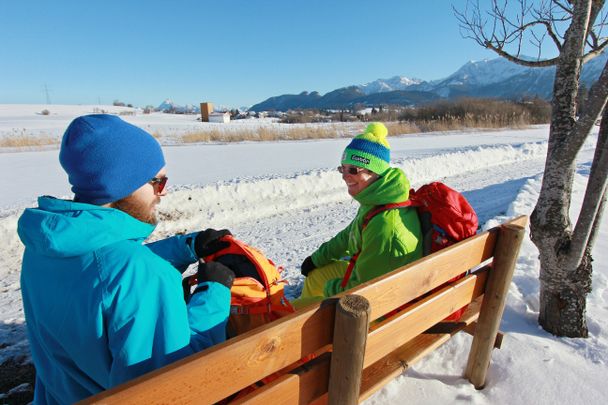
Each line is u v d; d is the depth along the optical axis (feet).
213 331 4.88
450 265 6.16
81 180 4.05
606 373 7.66
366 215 7.93
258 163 36.81
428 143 58.29
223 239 6.81
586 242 8.00
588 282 8.67
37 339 4.65
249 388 5.16
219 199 22.89
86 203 4.13
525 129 92.12
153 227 4.64
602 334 9.00
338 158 40.68
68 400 4.63
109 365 3.93
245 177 27.22
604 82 7.05
